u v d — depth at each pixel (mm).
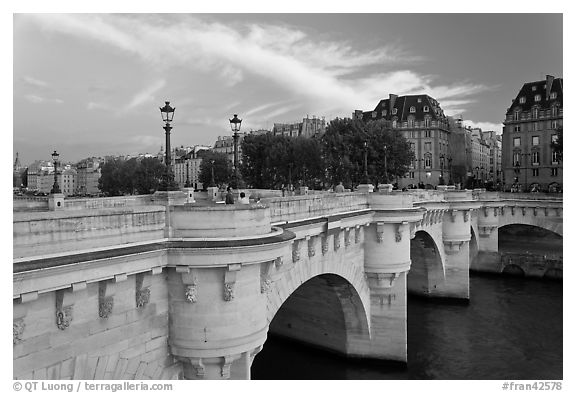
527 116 111438
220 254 15719
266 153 98562
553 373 36656
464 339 44219
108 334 14531
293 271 24672
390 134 86000
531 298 57250
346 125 88438
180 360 16766
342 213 30203
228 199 18344
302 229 24344
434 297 57188
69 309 13148
